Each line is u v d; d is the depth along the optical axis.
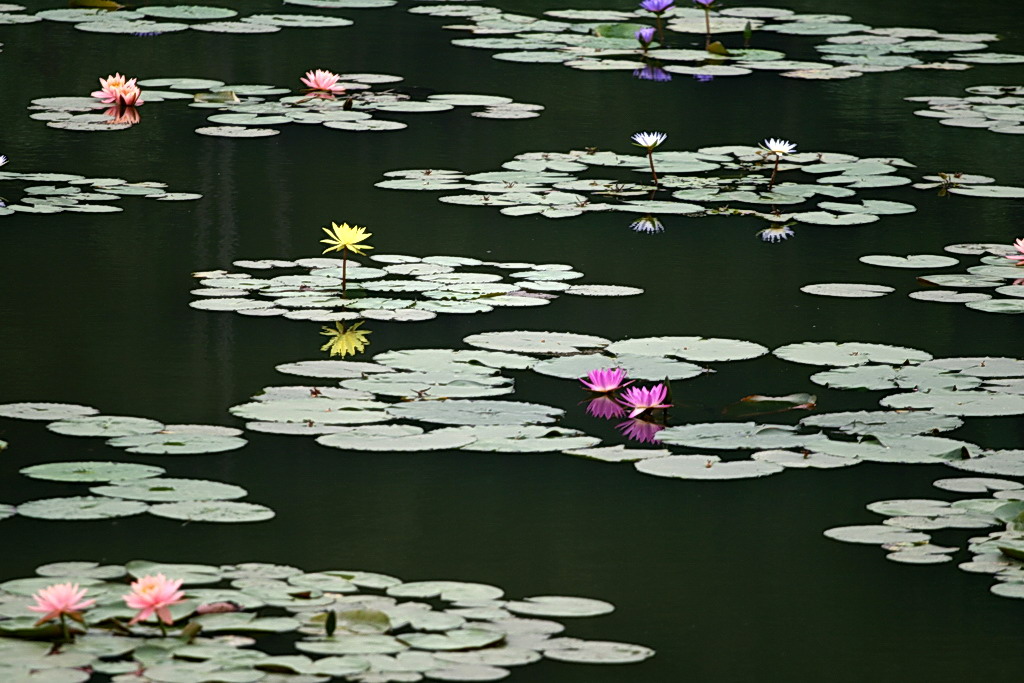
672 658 7.62
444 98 22.45
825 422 10.52
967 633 7.92
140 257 14.46
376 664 6.89
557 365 11.62
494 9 31.44
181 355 11.74
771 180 18.09
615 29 28.66
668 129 20.77
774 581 8.40
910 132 20.88
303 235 15.35
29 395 10.80
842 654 7.71
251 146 19.20
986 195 17.61
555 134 20.31
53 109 20.95
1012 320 12.98
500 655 7.05
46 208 16.11
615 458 9.80
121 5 30.03
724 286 13.99
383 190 17.22
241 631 7.21
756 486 9.68
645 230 15.98
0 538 8.59
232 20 28.88
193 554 8.45
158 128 20.03
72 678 6.66
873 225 16.33
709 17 30.95
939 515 9.06
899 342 12.36
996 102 22.95
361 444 9.80
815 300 13.59
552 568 8.45
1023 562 8.47
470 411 10.52
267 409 10.48
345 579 7.94
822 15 31.59
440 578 8.26
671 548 8.79
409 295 13.44
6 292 13.28
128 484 9.00
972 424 10.53
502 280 14.02
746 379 11.45
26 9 29.42
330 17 29.53
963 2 33.78
